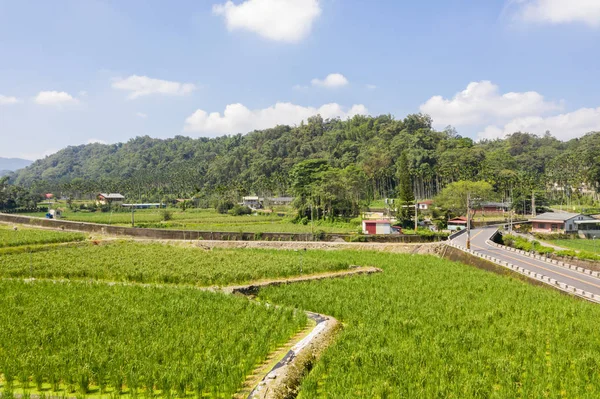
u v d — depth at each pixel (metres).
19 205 168.12
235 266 59.19
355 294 46.47
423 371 26.33
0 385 24.41
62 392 23.78
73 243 81.31
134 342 29.72
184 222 122.38
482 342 31.56
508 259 65.06
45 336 30.31
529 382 24.89
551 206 163.38
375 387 24.23
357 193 144.88
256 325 34.12
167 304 39.53
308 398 23.41
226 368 25.58
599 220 110.06
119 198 188.12
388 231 98.38
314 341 32.12
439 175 166.00
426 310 40.03
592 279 50.78
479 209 148.50
